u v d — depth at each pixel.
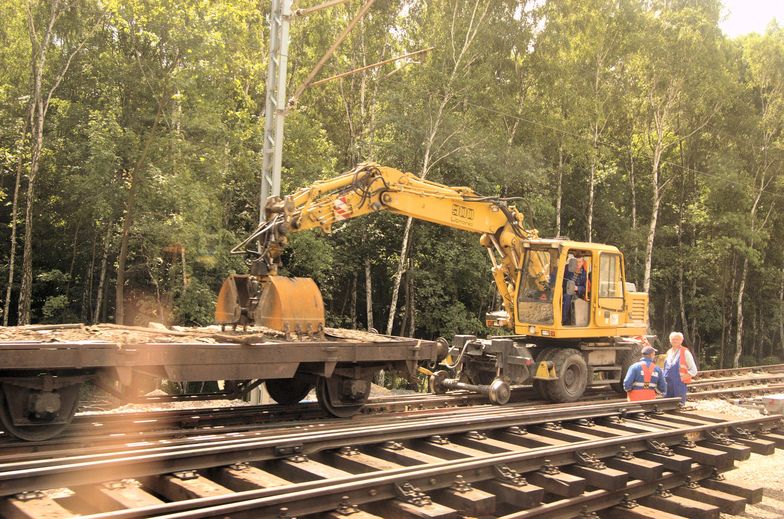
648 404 10.28
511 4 28.98
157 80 21.88
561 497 7.32
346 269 29.14
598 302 13.18
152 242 22.94
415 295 31.11
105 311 27.23
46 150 24.56
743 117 37.22
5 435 6.91
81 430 7.56
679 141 38.22
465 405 11.99
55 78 24.59
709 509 7.24
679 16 33.72
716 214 37.56
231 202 26.86
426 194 11.70
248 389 9.61
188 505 4.71
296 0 13.30
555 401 12.67
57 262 28.89
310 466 5.97
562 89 30.23
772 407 11.62
